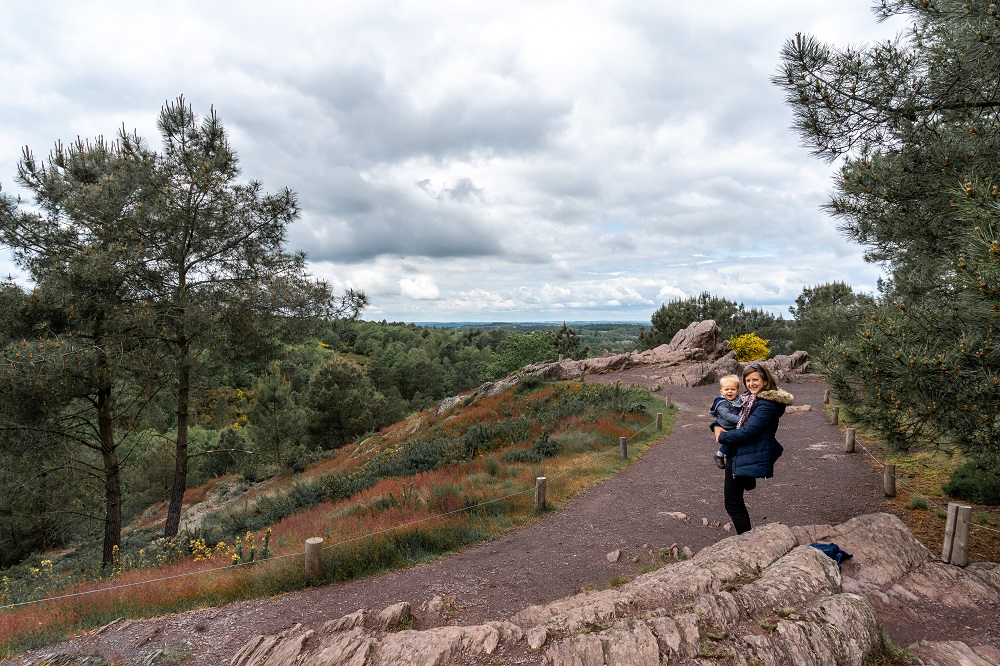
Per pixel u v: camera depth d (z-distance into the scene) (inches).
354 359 4781.0
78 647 194.5
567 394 926.4
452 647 156.3
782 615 142.2
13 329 458.6
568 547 307.9
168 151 585.6
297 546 322.3
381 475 590.2
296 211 652.7
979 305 167.9
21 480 507.2
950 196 205.3
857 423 226.4
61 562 659.4
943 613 158.2
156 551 461.1
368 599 240.1
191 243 581.6
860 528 209.9
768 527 210.5
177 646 193.8
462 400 1152.8
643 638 136.3
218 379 634.2
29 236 513.3
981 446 187.8
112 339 486.0
